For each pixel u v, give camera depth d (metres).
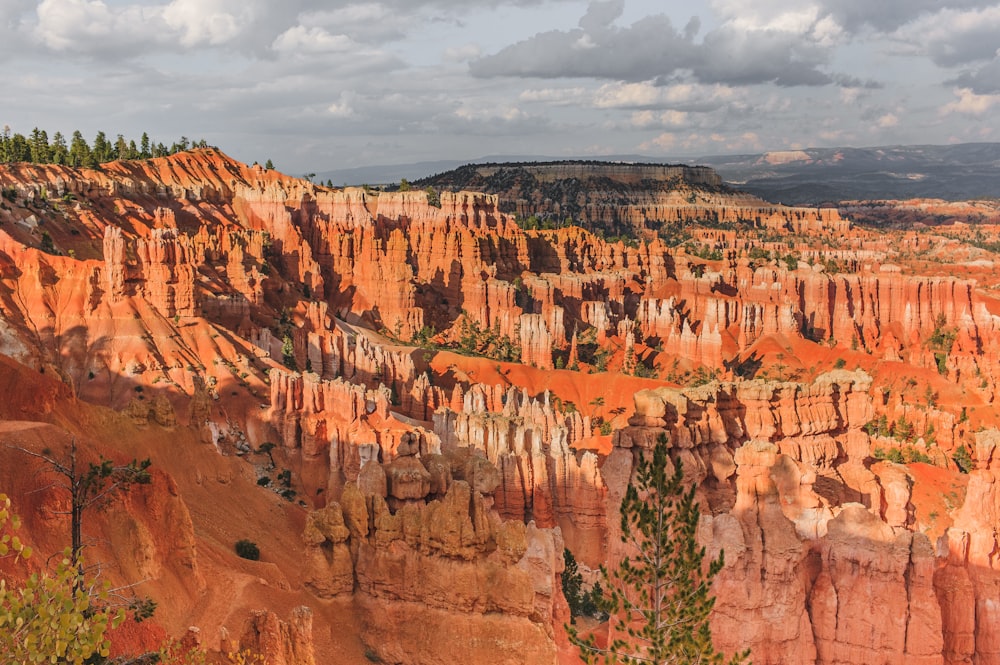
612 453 71.31
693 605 44.78
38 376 68.56
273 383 113.06
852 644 54.34
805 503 65.25
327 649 48.56
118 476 48.09
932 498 91.25
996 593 55.59
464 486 50.84
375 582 51.25
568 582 70.75
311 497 104.81
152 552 47.50
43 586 25.61
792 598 54.19
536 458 86.38
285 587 56.41
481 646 48.28
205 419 87.94
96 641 25.62
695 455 72.44
